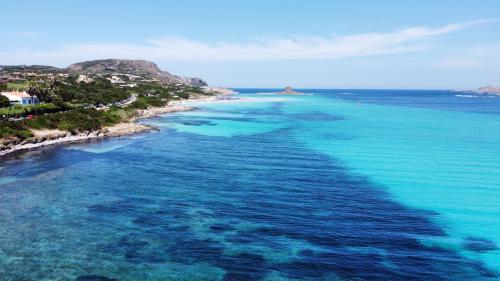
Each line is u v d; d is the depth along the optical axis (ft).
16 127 206.39
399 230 92.73
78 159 171.94
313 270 73.61
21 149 192.03
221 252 80.74
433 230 92.89
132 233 90.02
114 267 74.38
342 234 90.12
